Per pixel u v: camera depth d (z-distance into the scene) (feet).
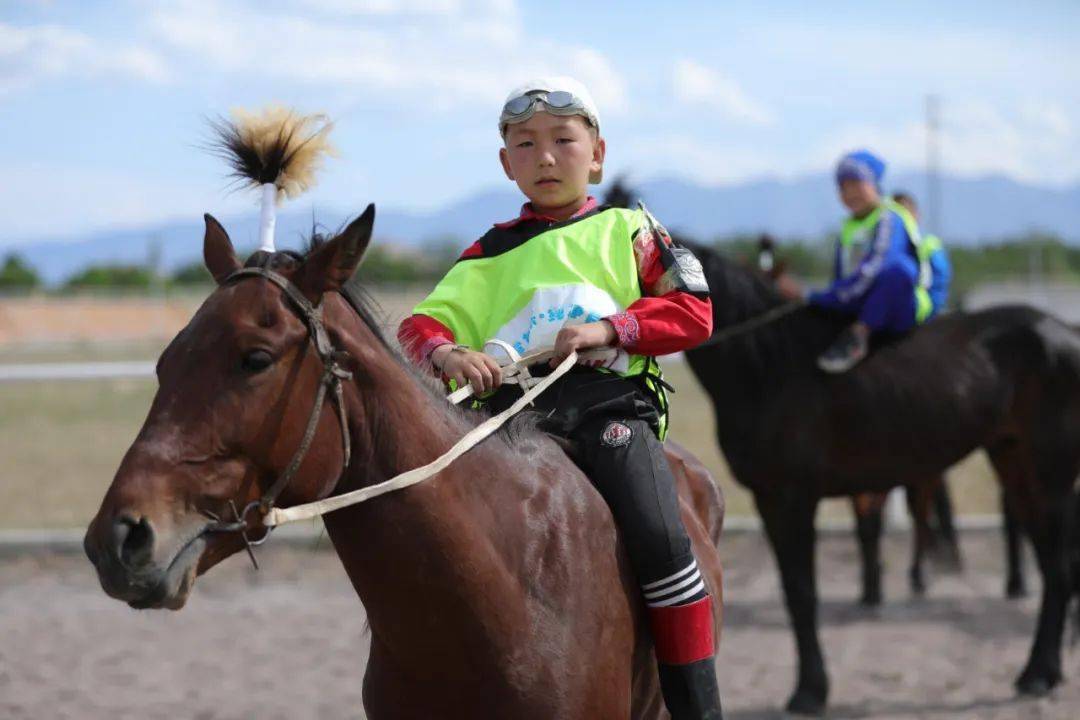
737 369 17.29
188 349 6.42
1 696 16.69
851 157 18.89
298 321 6.61
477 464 7.45
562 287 8.37
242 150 7.48
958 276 115.34
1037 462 18.58
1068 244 140.77
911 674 18.11
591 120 8.80
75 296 120.26
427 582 7.00
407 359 7.52
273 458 6.43
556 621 7.41
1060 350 18.75
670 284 8.46
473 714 7.22
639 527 8.02
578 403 8.43
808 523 17.06
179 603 6.12
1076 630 19.81
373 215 6.69
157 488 6.07
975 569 24.88
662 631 8.11
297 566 24.50
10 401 48.83
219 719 15.78
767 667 18.47
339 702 16.51
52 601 22.06
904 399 17.62
